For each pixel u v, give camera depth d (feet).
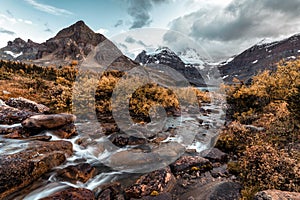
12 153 19.49
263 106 43.60
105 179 17.94
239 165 19.35
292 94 27.27
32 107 39.73
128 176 18.22
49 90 52.01
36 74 80.89
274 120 27.66
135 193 15.15
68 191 15.05
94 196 15.24
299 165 15.16
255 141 22.95
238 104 47.21
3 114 33.63
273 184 14.25
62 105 41.22
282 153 16.93
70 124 28.68
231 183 16.16
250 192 14.37
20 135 25.84
